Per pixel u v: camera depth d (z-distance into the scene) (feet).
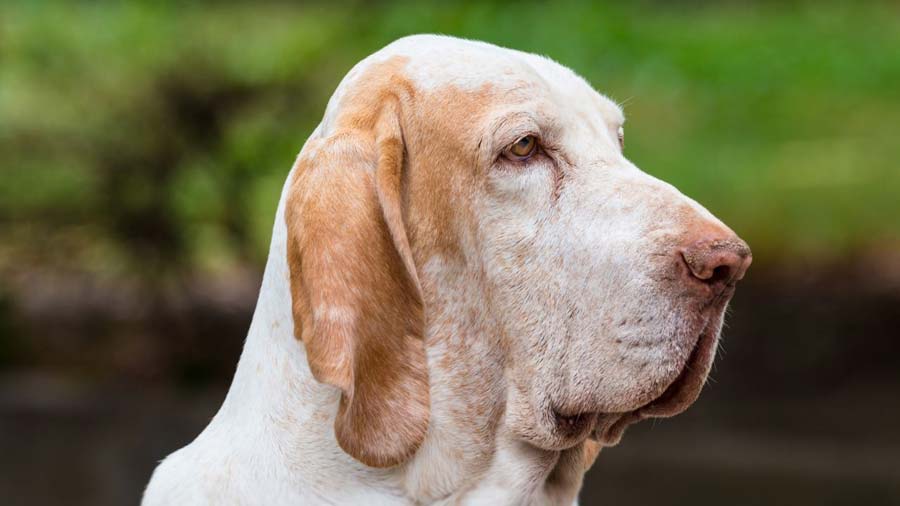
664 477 31.01
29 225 39.29
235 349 39.11
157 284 39.47
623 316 12.28
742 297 41.81
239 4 40.65
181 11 39.81
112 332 39.96
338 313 12.11
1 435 34.09
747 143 47.21
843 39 47.62
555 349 12.62
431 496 12.96
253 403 13.32
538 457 13.08
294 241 12.44
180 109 38.11
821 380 37.29
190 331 39.45
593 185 12.72
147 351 39.19
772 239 44.55
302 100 38.14
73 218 39.14
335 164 12.57
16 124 38.52
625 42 39.96
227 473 13.08
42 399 35.78
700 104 46.32
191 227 39.24
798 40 47.39
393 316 12.49
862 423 34.09
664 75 42.01
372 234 12.43
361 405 12.38
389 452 12.45
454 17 36.73
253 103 38.11
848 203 46.24
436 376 12.83
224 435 13.42
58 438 33.94
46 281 40.75
